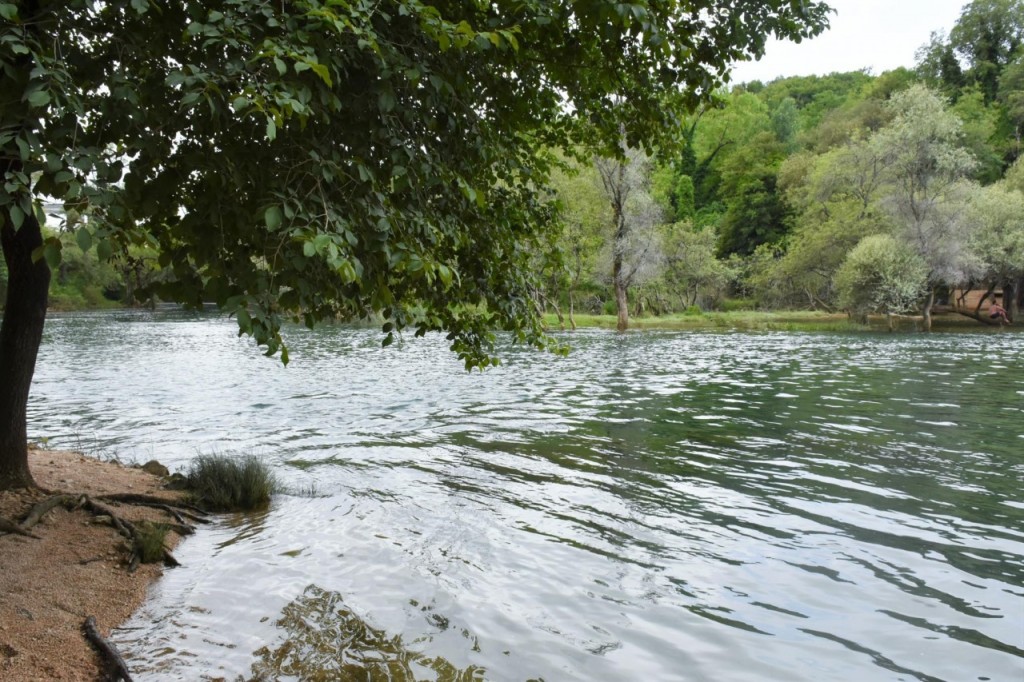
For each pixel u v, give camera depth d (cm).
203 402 1627
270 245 412
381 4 459
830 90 11094
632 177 4281
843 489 873
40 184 337
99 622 498
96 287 7900
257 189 430
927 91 4259
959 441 1150
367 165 478
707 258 5884
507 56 589
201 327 4900
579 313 6266
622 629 499
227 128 423
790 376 2069
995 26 7175
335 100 410
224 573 604
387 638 482
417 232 478
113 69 406
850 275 4412
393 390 1814
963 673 441
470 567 618
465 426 1315
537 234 781
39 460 897
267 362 2562
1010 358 2534
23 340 711
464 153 574
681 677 434
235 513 796
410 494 862
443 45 422
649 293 6116
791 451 1089
